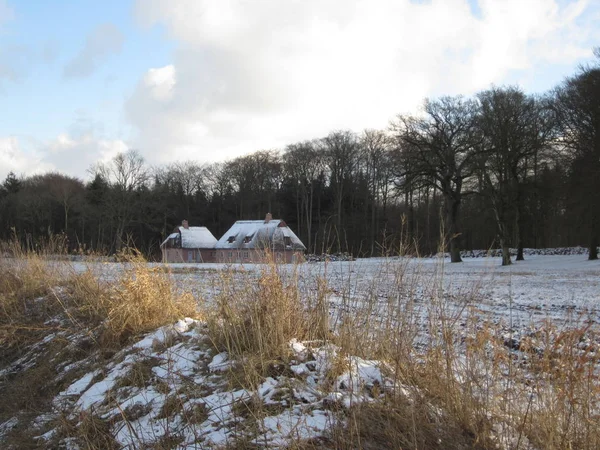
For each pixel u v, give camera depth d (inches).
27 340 299.3
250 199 2815.0
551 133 1266.0
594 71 1154.7
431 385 150.8
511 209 1444.4
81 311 313.9
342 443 124.9
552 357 145.6
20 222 2031.3
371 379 158.4
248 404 151.7
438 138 1381.6
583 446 126.4
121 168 2187.5
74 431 172.6
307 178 2588.6
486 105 1305.4
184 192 2903.5
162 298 270.7
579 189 1157.1
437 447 128.7
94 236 1877.5
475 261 1471.5
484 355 153.0
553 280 731.4
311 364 171.2
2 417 215.0
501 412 138.3
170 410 164.7
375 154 2438.5
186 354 203.5
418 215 1517.0
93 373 223.5
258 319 191.8
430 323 172.4
